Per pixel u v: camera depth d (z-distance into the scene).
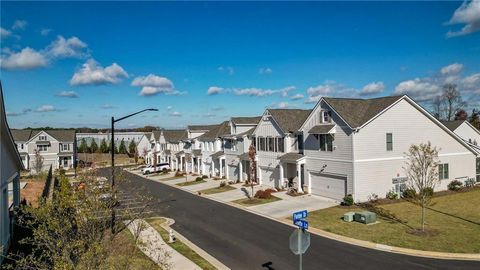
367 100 32.50
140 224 14.27
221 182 44.09
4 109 13.86
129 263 10.64
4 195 15.89
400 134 30.22
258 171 41.06
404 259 16.36
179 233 22.30
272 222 24.36
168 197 36.53
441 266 15.35
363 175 28.39
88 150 96.62
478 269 14.91
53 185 37.69
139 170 67.25
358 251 17.67
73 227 9.84
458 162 34.22
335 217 24.27
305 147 33.41
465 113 71.88
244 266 16.31
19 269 10.29
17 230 19.92
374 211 25.38
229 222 24.86
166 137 71.06
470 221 22.16
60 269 8.67
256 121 47.00
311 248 18.42
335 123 29.72
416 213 24.53
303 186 33.72
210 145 53.69
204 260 17.06
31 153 70.06
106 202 10.66
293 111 39.34
